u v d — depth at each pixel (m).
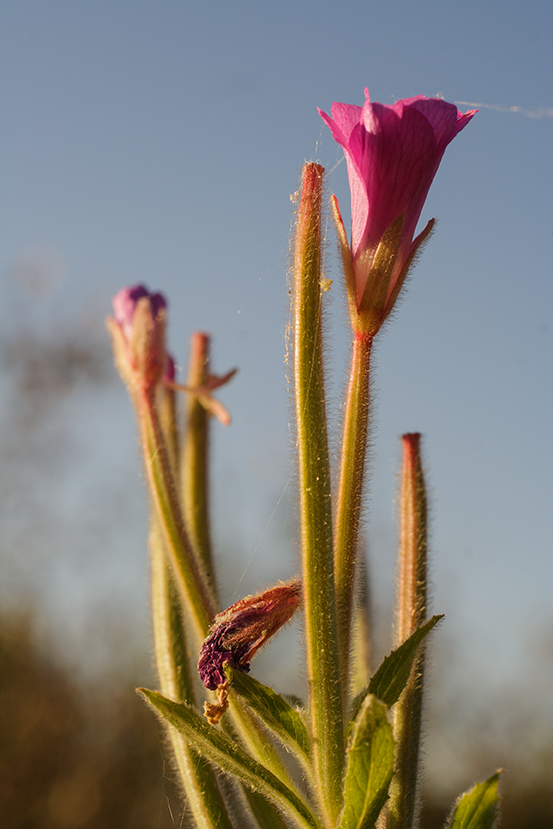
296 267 0.15
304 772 0.15
